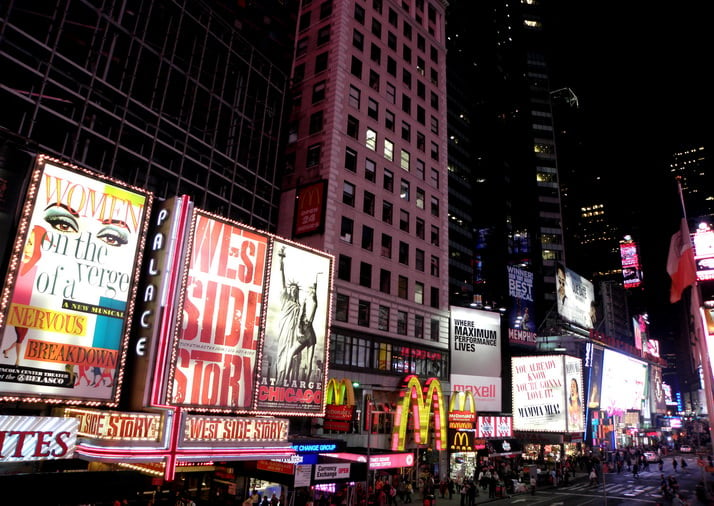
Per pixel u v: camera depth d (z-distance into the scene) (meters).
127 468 24.22
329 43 47.62
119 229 24.53
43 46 26.50
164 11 34.84
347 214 43.28
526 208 125.19
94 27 29.14
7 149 21.83
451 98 114.50
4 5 25.97
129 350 25.03
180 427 22.31
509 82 140.00
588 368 73.62
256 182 40.66
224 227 28.92
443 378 51.28
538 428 63.69
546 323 88.75
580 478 54.09
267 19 44.75
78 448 20.16
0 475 18.55
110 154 30.06
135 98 32.09
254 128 41.53
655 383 110.81
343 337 40.38
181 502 25.12
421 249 51.84
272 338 30.69
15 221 21.59
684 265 25.17
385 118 50.50
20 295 20.69
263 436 25.98
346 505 29.75
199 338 26.36
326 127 44.22
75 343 22.14
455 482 43.75
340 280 41.09
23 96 25.47
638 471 61.34
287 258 32.75
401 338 46.38
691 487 47.53
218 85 38.69
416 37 58.19
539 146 129.38
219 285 27.95
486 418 52.09
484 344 55.53
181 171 33.78
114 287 23.91
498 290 115.62
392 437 39.41
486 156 131.88
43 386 20.86
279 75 45.31
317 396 32.97
